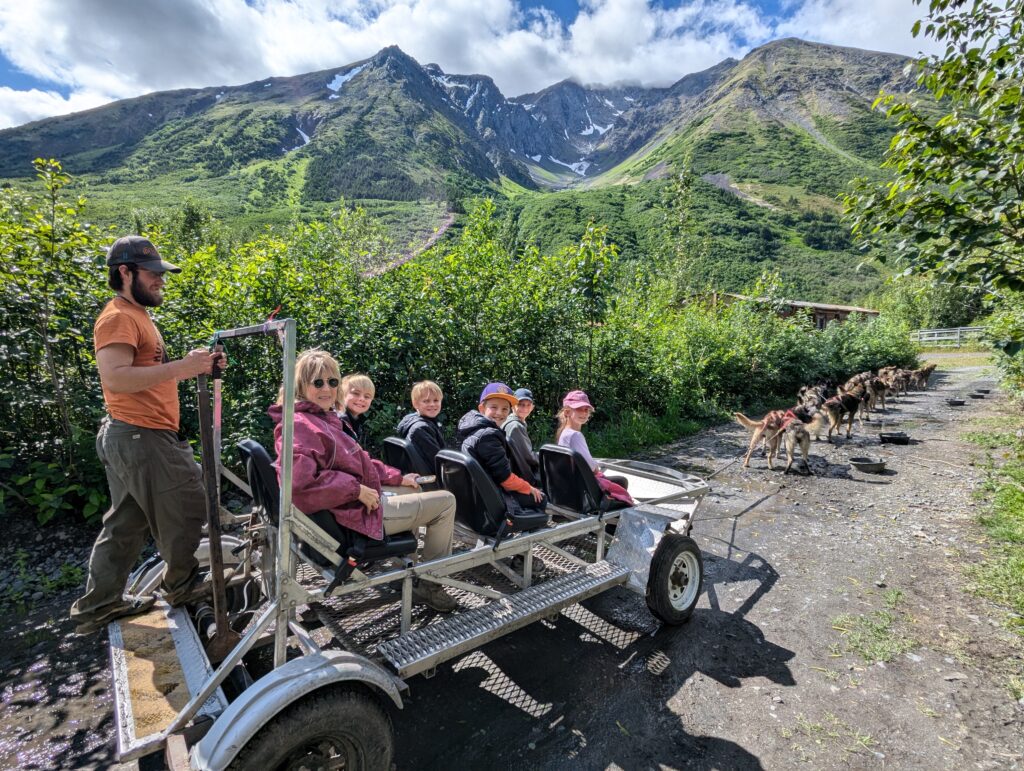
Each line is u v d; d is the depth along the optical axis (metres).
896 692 3.08
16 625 3.65
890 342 25.31
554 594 2.99
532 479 3.78
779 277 17.62
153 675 2.32
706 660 3.35
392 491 3.17
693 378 12.74
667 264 22.88
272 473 2.45
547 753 2.57
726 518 6.03
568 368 9.38
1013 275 3.99
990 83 4.03
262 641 2.65
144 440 2.62
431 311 7.09
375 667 2.13
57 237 4.99
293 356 2.08
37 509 4.88
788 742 2.68
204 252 6.07
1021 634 3.65
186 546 2.78
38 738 2.65
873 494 6.97
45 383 5.02
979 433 11.02
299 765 1.97
